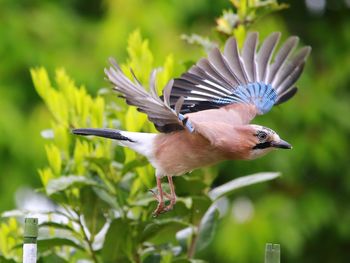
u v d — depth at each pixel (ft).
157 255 32.19
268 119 59.62
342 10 65.51
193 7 58.80
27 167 57.82
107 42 58.29
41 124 57.47
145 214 31.89
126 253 31.27
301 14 65.51
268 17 59.47
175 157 28.27
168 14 58.39
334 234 62.95
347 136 61.82
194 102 30.35
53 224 31.14
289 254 62.08
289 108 59.98
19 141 57.26
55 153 31.63
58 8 61.00
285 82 31.55
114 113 33.40
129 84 25.70
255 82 31.27
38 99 59.26
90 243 31.48
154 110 26.27
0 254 32.04
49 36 59.16
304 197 61.62
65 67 57.93
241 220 59.82
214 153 28.37
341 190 62.64
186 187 31.91
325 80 62.18
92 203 31.48
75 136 32.30
